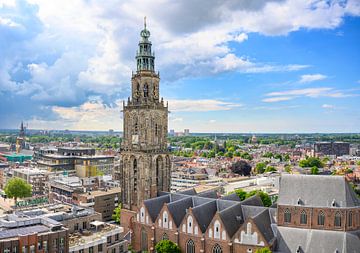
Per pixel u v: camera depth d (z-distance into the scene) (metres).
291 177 116.56
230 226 114.62
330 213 106.94
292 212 111.31
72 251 104.44
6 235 97.56
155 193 144.38
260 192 189.25
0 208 190.38
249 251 109.12
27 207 166.12
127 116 147.00
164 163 148.12
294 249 106.00
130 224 141.12
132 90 147.12
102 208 192.88
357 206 108.31
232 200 139.38
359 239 104.88
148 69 144.75
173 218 123.94
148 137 142.25
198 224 117.88
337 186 110.38
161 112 145.75
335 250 101.81
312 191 111.69
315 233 107.31
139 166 142.75
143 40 144.75
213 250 115.19
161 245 118.69
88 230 121.94
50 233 99.75
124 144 148.00
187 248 120.62
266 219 115.75
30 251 95.25
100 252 112.19
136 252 133.75
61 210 137.00
